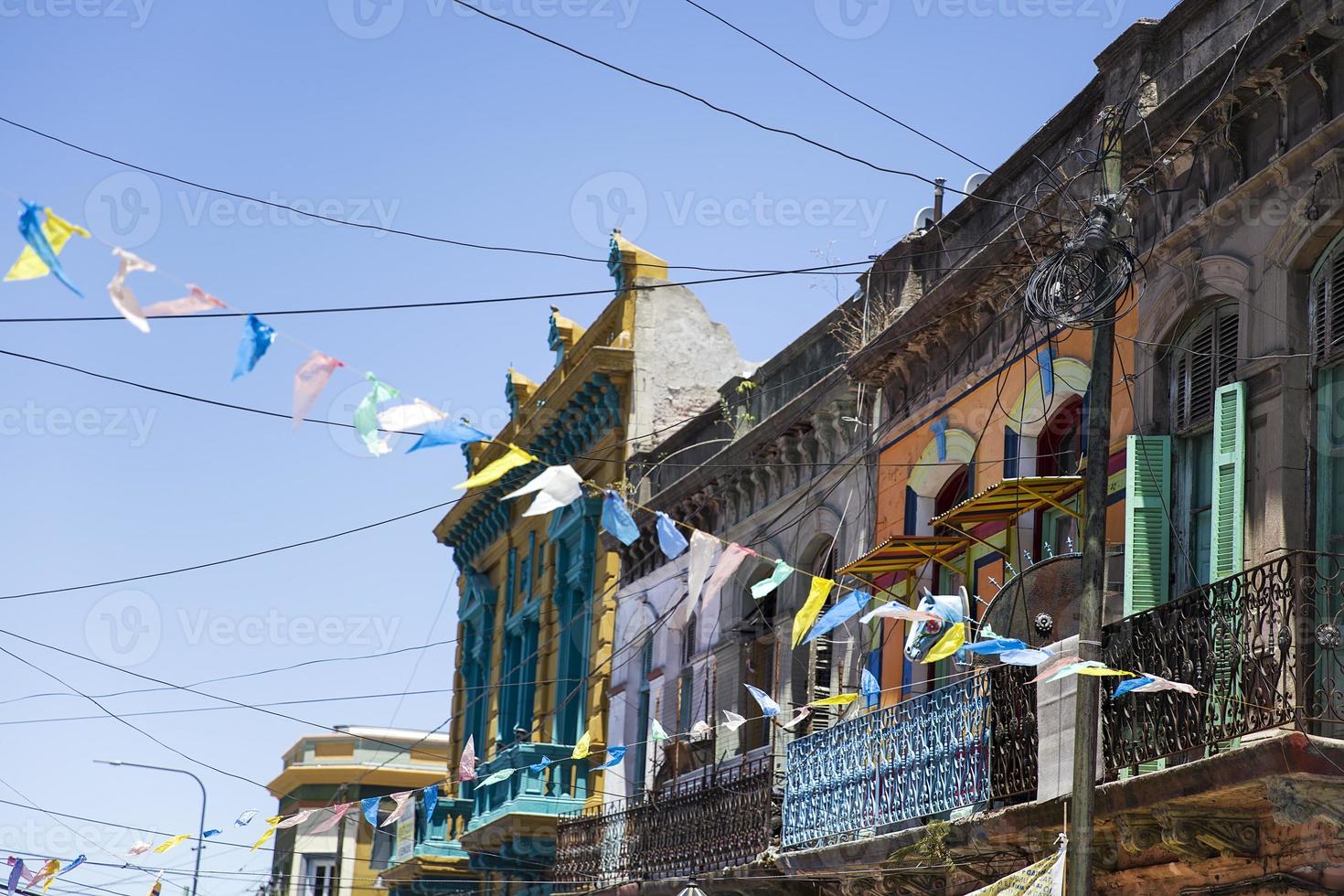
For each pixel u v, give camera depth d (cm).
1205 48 1394
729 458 2214
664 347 2791
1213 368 1309
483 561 3481
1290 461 1198
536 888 2742
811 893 1747
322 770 5444
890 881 1542
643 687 2517
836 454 1984
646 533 2530
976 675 1401
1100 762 1210
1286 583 1061
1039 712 1293
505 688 3133
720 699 2159
